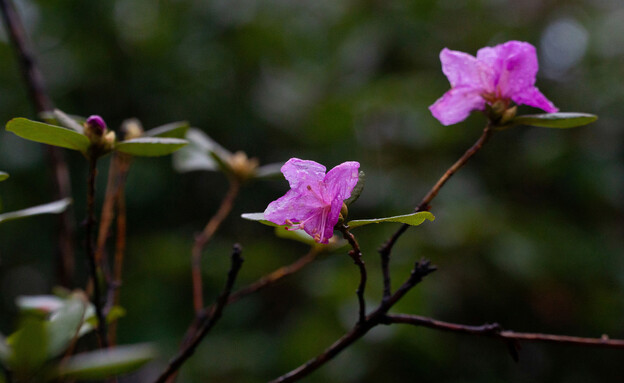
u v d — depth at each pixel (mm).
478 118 1228
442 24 1376
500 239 1042
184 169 632
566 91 1302
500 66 562
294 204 508
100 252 613
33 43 1222
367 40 1373
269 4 1391
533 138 1235
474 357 1083
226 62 1316
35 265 1211
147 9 1298
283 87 1385
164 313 1105
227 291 534
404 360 978
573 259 1077
